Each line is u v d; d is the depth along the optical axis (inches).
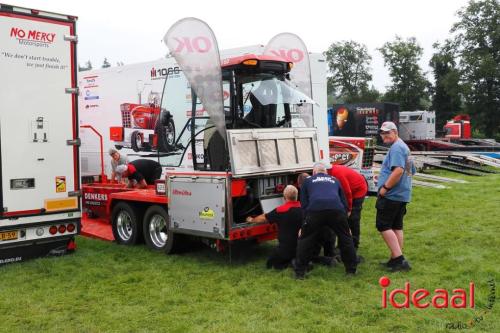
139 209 325.1
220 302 217.6
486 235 322.3
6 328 193.2
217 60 255.3
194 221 275.1
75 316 205.2
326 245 276.1
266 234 288.0
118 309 211.6
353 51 2736.2
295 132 290.8
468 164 871.7
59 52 290.7
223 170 271.6
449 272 247.3
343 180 276.1
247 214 282.8
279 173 278.8
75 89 297.1
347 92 2751.0
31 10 278.8
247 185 272.8
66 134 295.1
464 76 2066.9
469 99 2069.4
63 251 302.0
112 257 297.3
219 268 269.9
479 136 2193.7
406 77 2329.0
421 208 441.1
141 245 327.0
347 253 245.0
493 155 926.4
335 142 517.7
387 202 252.7
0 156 270.1
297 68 326.0
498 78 2026.3
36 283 249.6
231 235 259.1
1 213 271.0
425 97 2332.7
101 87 504.4
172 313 204.7
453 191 545.6
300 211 260.8
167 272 263.7
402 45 2326.5
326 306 207.0
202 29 257.4
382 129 254.2
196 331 184.9
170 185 288.4
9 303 220.7
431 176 659.4
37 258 292.5
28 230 284.5
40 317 203.6
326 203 239.1
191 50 260.1
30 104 280.5
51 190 289.9
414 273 248.5
